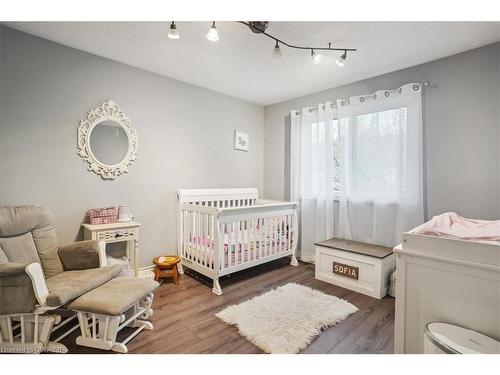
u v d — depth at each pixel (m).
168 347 1.65
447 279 1.19
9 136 2.05
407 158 2.58
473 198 2.29
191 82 3.17
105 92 2.54
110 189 2.60
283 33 2.05
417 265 1.26
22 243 1.89
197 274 3.00
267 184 4.15
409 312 1.29
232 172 3.75
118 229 2.36
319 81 3.09
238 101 3.79
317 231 3.33
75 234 2.38
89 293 1.63
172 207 3.08
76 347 1.63
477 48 2.26
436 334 1.11
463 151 2.34
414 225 2.54
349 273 2.62
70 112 2.34
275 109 4.02
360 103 2.95
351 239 3.07
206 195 3.29
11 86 2.05
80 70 2.38
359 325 1.95
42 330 1.56
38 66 2.17
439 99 2.47
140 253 2.81
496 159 2.18
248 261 2.79
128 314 1.84
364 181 2.94
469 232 1.33
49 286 1.72
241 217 2.70
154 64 2.67
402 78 2.72
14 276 1.51
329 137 3.19
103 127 2.54
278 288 2.58
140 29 2.04
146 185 2.85
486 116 2.23
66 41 2.23
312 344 1.71
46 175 2.23
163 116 2.97
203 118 3.36
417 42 2.18
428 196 2.54
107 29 2.04
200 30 2.03
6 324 1.56
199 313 2.09
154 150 2.91
